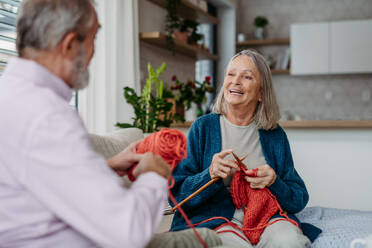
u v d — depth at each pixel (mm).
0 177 705
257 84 1521
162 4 3797
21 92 729
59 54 797
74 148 686
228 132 1561
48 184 676
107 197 674
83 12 803
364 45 4816
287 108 5465
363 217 1649
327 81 5336
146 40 3459
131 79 2979
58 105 734
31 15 774
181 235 1029
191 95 3062
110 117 2801
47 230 733
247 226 1375
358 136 2281
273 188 1391
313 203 2371
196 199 1396
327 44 4945
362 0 5262
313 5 5445
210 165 1404
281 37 5570
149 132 2508
